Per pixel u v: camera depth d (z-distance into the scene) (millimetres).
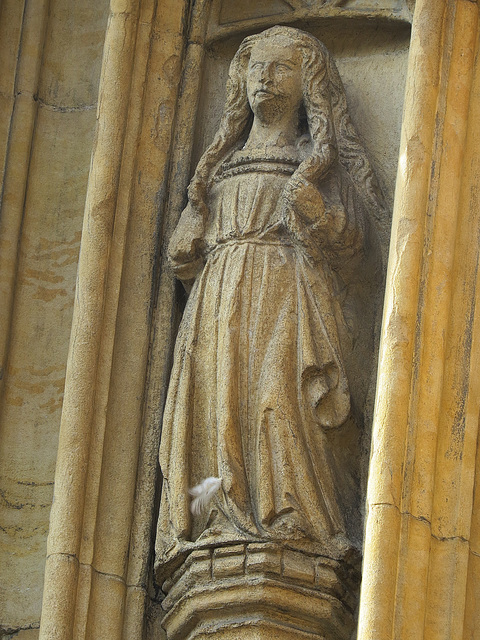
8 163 11617
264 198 10250
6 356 11219
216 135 10648
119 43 11008
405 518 9164
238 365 9930
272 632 9531
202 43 11297
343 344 10109
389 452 9258
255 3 11406
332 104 10742
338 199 10219
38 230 11562
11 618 10625
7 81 11820
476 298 9664
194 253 10359
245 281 10086
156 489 10266
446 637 9016
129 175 10812
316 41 10664
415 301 9555
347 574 9641
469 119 10055
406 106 10008
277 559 9547
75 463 10125
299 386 9875
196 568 9664
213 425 9891
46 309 11375
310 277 10086
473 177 9930
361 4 11156
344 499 9820
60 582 9875
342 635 9664
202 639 9680
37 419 11117
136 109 10961
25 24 11938
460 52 10109
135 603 10023
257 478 9695
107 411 10305
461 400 9453
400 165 9891
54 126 11820
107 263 10555
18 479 10977
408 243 9648
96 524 10102
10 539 10852
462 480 9312
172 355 10539
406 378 9391
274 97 10492
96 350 10359
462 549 9188
